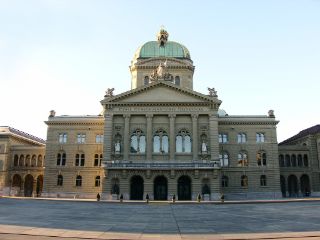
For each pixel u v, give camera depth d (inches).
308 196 3472.0
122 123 3006.9
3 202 2097.7
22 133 4033.0
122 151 2945.4
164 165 2837.1
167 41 3720.5
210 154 2906.0
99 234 852.0
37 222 1099.3
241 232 908.6
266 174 3235.7
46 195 3189.0
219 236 834.8
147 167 2832.2
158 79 3085.6
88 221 1167.6
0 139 3587.6
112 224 1090.1
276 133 3321.9
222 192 3193.9
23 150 3572.8
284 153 3565.5
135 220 1235.2
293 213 1498.5
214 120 2965.1
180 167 2827.3
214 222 1168.8
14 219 1177.4
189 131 2984.7
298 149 3570.4
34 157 3567.9
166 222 1171.9
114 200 2684.5
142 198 2891.2
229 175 3233.3
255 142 3299.7
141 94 3029.0
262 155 3287.4
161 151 2935.5
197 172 2824.8
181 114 2984.7
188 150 2952.8
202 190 2834.6
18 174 3521.2
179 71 3481.8
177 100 3004.4
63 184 3218.5
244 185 3221.0
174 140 2935.5
